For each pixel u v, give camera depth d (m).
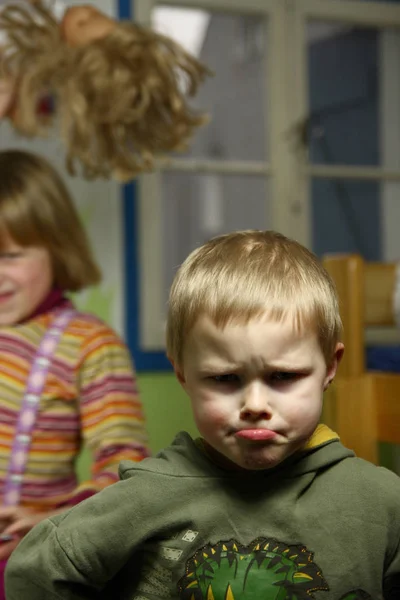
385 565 0.64
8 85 1.52
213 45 3.13
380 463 2.02
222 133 3.35
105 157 1.52
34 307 1.12
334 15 2.12
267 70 2.08
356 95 2.59
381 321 1.30
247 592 0.61
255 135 3.32
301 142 2.08
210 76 1.54
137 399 1.10
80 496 0.98
